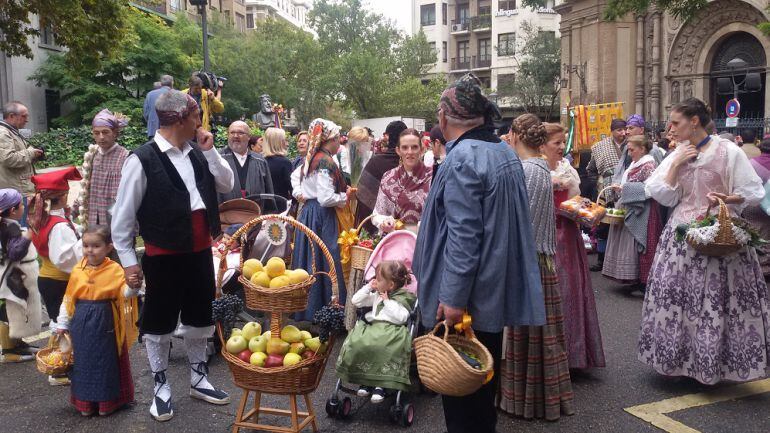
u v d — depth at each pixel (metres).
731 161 4.05
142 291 4.39
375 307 3.85
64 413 3.99
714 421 3.77
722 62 20.67
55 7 12.19
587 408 3.99
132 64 25.20
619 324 5.79
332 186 5.39
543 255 3.81
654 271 4.33
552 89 38.69
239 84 32.38
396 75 45.72
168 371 4.70
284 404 4.10
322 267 5.43
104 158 5.71
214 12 37.06
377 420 3.88
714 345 4.03
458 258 2.69
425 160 5.93
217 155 4.01
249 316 5.39
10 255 4.63
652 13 21.88
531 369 3.80
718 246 3.90
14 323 4.81
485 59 53.81
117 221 3.67
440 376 2.69
